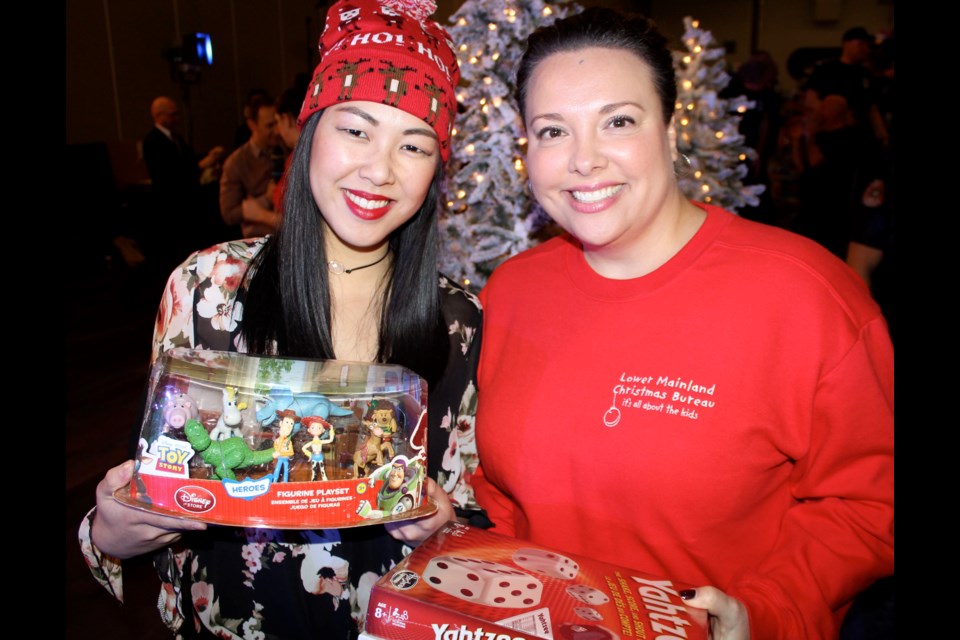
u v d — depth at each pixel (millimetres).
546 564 992
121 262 8047
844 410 1083
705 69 2658
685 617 894
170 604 1245
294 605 1204
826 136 4371
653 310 1158
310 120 1196
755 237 1162
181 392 998
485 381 1350
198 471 980
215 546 1202
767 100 6977
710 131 2713
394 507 1031
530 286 1328
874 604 1629
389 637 886
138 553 1101
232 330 1222
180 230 6586
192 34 9023
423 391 1086
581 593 925
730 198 2893
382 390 1060
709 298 1129
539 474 1210
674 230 1192
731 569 1157
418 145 1165
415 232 1285
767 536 1185
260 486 979
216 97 9938
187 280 1228
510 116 2158
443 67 1211
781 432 1111
